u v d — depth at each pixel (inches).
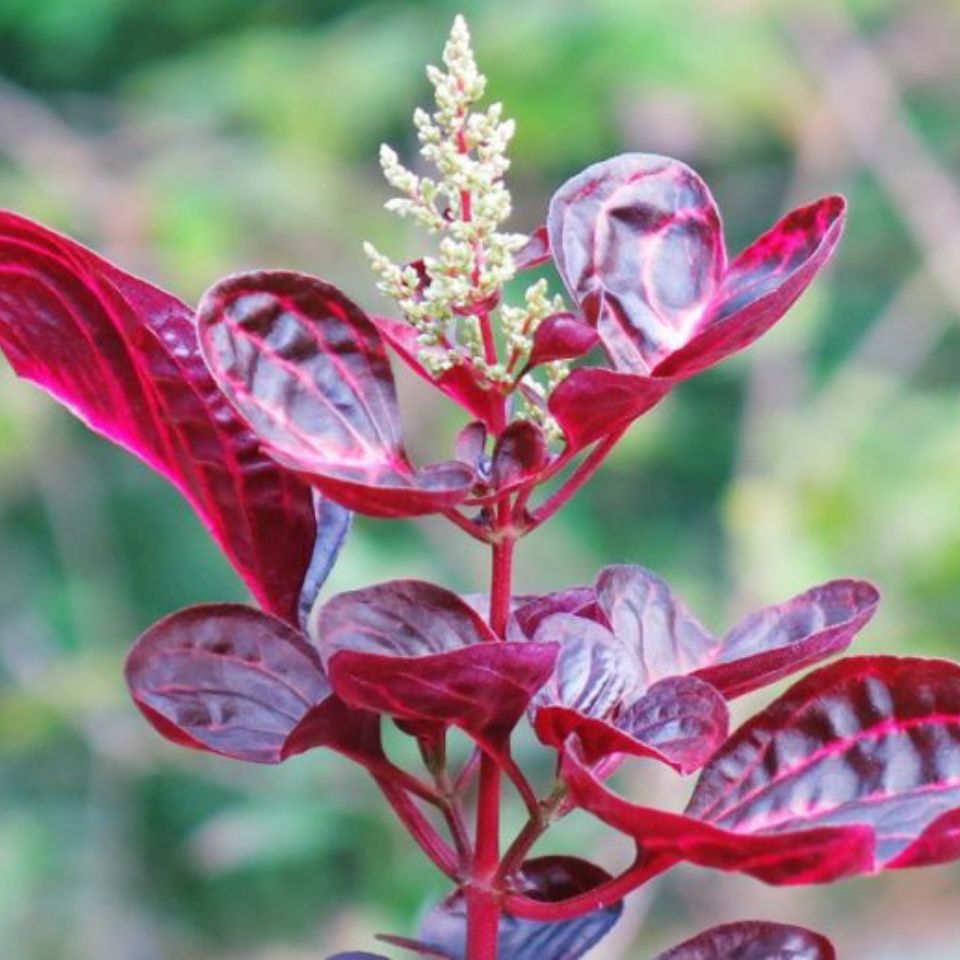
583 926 90.8
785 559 326.3
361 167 439.2
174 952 414.0
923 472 338.0
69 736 394.3
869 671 81.3
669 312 84.7
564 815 81.7
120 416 86.3
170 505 462.3
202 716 84.0
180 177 379.6
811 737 82.0
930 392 462.6
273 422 75.5
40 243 78.2
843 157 450.9
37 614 422.3
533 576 391.5
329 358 77.0
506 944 90.7
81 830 394.3
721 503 426.6
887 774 80.7
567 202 84.9
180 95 412.2
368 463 76.2
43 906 380.8
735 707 300.8
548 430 79.1
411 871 326.6
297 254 389.4
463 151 74.7
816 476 338.0
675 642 87.8
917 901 412.5
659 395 75.9
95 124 468.1
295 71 404.2
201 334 74.7
